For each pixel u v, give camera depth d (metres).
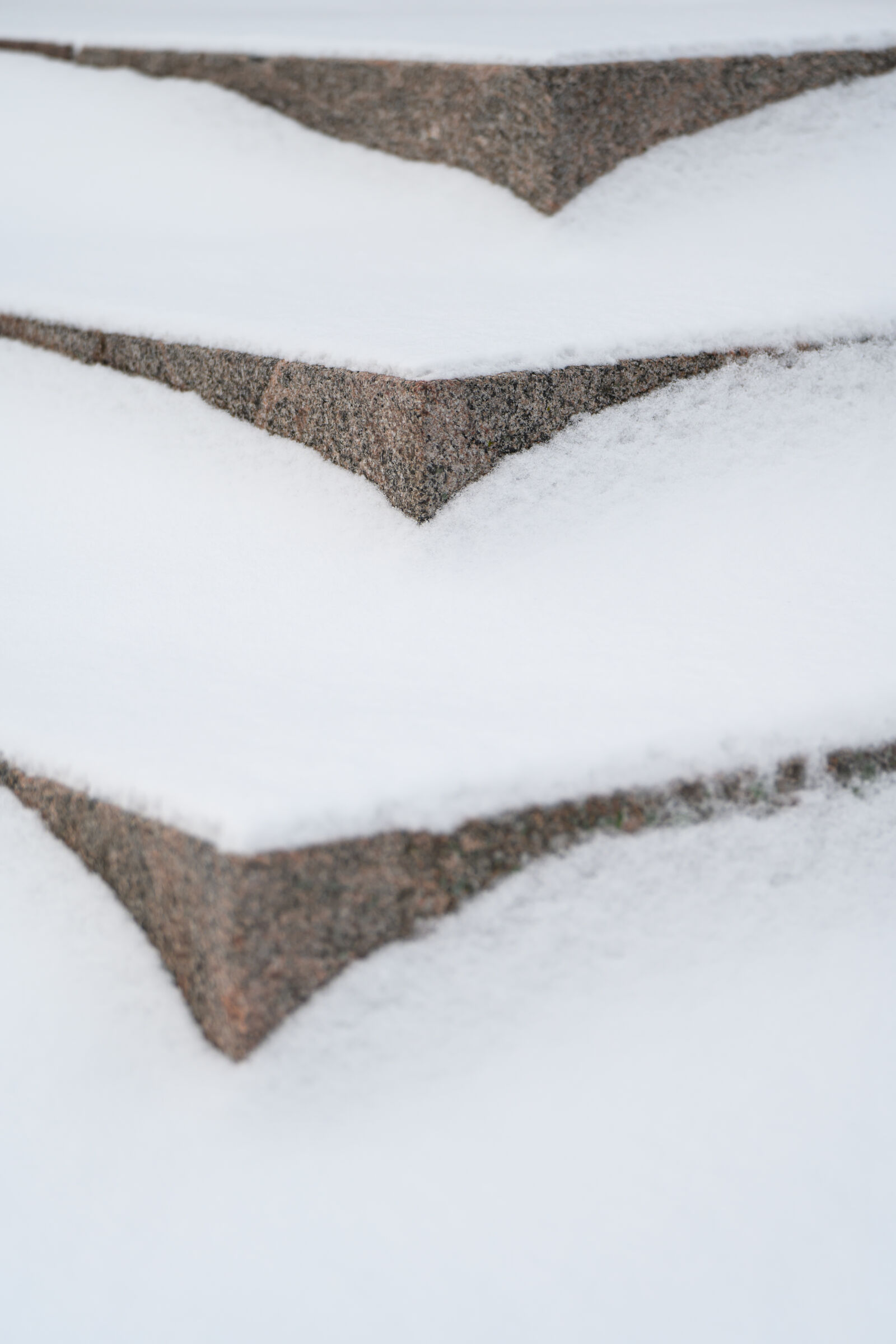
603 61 2.72
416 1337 1.80
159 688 2.08
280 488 2.33
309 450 2.33
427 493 2.21
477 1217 1.84
